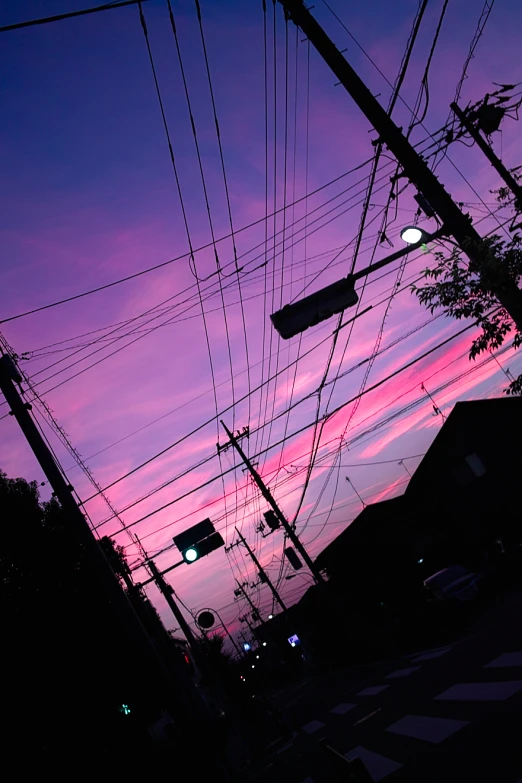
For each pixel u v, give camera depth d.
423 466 32.44
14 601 9.62
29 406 8.70
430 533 31.30
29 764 8.41
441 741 9.46
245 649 65.31
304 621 40.16
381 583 30.81
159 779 9.34
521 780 6.45
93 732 9.34
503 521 29.42
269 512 24.22
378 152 7.38
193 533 14.42
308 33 6.85
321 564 34.50
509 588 20.59
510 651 12.34
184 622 22.03
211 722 7.94
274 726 26.94
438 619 22.19
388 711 13.92
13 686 8.85
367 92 6.91
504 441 30.48
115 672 10.04
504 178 10.14
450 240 7.06
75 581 10.55
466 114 8.59
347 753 12.59
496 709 9.39
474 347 6.78
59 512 11.29
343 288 7.72
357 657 28.44
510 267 6.27
